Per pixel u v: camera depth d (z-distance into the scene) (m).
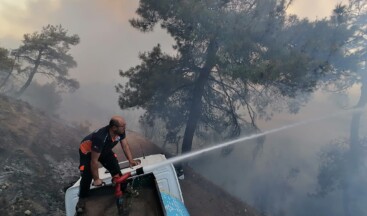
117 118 4.31
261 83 13.55
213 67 15.70
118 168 4.64
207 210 13.52
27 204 9.38
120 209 4.13
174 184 6.74
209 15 13.20
